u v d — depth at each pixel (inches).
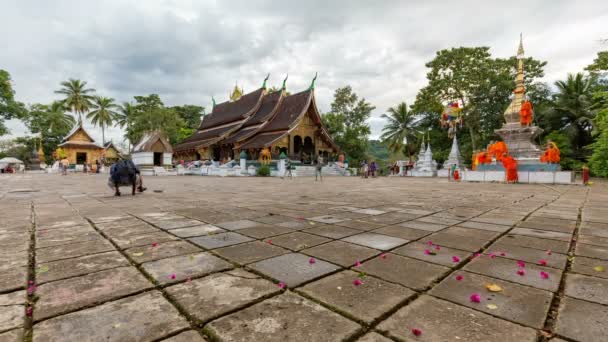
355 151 1604.3
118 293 77.6
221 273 92.1
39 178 796.0
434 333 59.1
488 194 357.4
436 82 1256.8
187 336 58.7
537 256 109.8
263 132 1360.7
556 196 333.4
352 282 85.1
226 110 1755.7
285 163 1074.7
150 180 724.7
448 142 1494.8
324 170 1213.1
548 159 667.4
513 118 792.9
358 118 1632.6
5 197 307.1
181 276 89.2
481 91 1231.5
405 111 1694.1
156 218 185.0
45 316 65.6
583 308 69.2
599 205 251.4
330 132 1565.0
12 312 67.6
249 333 59.4
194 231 149.1
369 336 58.4
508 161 669.3
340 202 269.7
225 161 1259.2
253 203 261.1
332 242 129.0
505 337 57.5
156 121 1744.6
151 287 81.4
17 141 2180.1
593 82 1150.3
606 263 101.3
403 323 62.9
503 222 174.1
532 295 76.4
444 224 167.8
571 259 106.1
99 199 290.5
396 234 143.7
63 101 1756.9
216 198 302.8
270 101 1502.2
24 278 87.7
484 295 76.3
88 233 145.3
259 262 102.3
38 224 166.6
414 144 1704.0
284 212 209.9
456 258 105.3
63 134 2069.4
